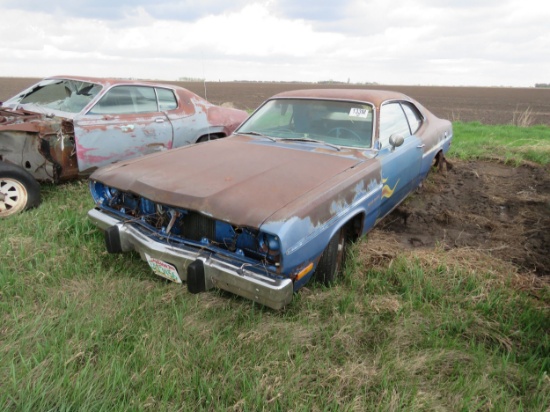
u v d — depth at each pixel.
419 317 2.69
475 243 4.02
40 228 3.69
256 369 2.17
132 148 5.36
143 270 3.19
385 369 2.20
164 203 2.60
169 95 6.00
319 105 4.00
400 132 4.21
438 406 1.99
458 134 11.52
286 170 3.01
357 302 2.84
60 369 2.10
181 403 1.98
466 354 2.37
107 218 3.08
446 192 5.64
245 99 33.50
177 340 2.40
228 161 3.22
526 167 7.05
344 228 3.12
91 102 5.04
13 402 1.88
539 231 4.29
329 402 2.01
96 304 2.71
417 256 3.47
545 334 2.57
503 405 2.02
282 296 2.29
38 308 2.67
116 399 1.94
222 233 2.57
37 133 4.48
